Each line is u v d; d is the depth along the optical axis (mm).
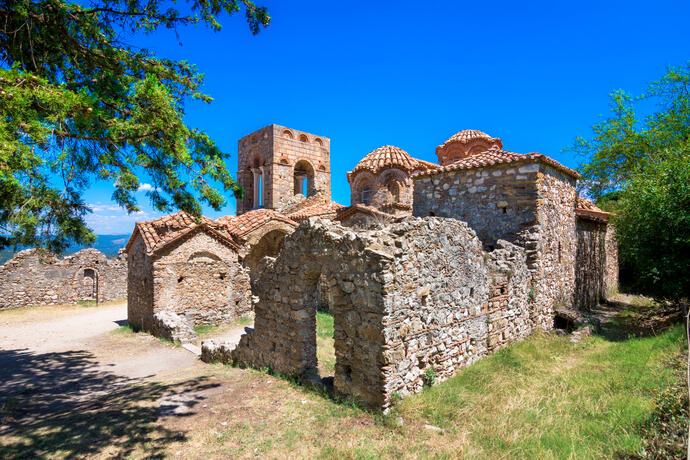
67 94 5363
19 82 5203
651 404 6527
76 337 17172
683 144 15797
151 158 7527
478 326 9477
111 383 10203
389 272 6734
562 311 13719
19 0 5949
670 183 12578
